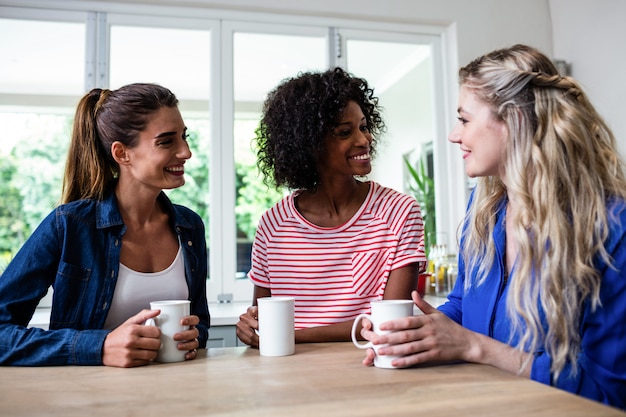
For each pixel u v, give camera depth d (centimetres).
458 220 297
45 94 254
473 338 93
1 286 111
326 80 137
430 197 298
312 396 73
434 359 90
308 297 135
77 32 259
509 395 72
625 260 90
